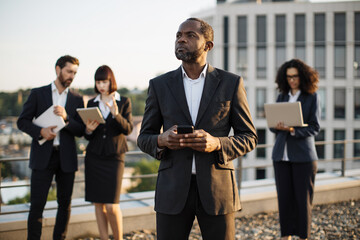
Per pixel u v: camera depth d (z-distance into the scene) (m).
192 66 2.04
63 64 3.37
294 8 30.56
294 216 3.68
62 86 3.50
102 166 3.42
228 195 1.99
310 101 3.70
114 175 3.43
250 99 31.12
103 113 3.56
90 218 3.98
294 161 3.55
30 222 3.20
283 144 3.65
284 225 3.67
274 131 3.79
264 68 30.98
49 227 3.82
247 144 2.00
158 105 2.11
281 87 3.89
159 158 1.99
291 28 30.72
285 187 3.67
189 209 2.00
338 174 6.12
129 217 4.20
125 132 3.47
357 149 30.89
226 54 31.17
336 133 31.11
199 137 1.81
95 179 3.42
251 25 30.83
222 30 31.02
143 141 2.04
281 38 30.80
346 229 4.33
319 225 4.49
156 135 1.99
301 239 3.55
